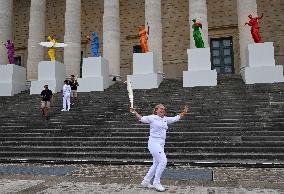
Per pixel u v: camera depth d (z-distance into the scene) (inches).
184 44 1173.7
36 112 627.8
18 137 487.8
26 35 1348.4
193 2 916.0
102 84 812.0
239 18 906.1
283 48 1062.4
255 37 753.6
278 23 1080.2
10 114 627.8
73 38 1009.5
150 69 794.8
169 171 315.6
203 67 749.3
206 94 631.2
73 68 992.9
